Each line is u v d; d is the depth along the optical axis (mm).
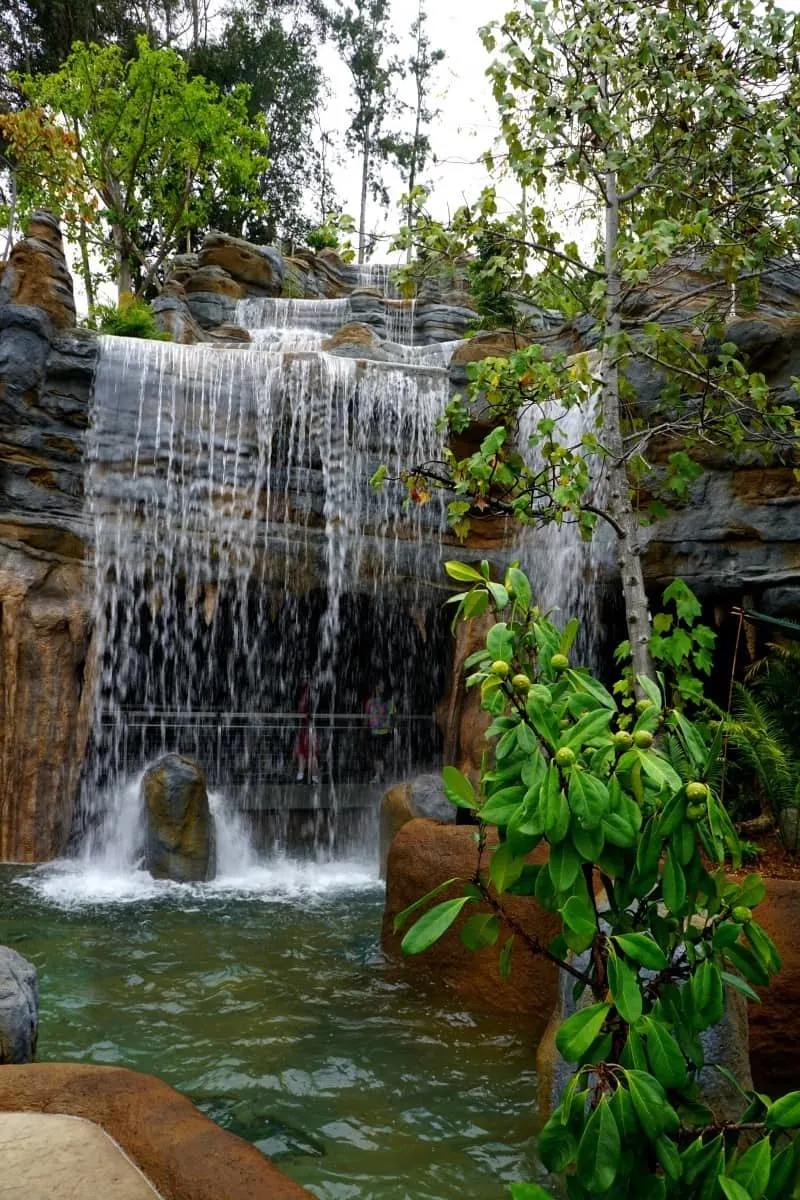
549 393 6742
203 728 15406
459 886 7445
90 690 12961
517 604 2709
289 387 14703
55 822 12164
